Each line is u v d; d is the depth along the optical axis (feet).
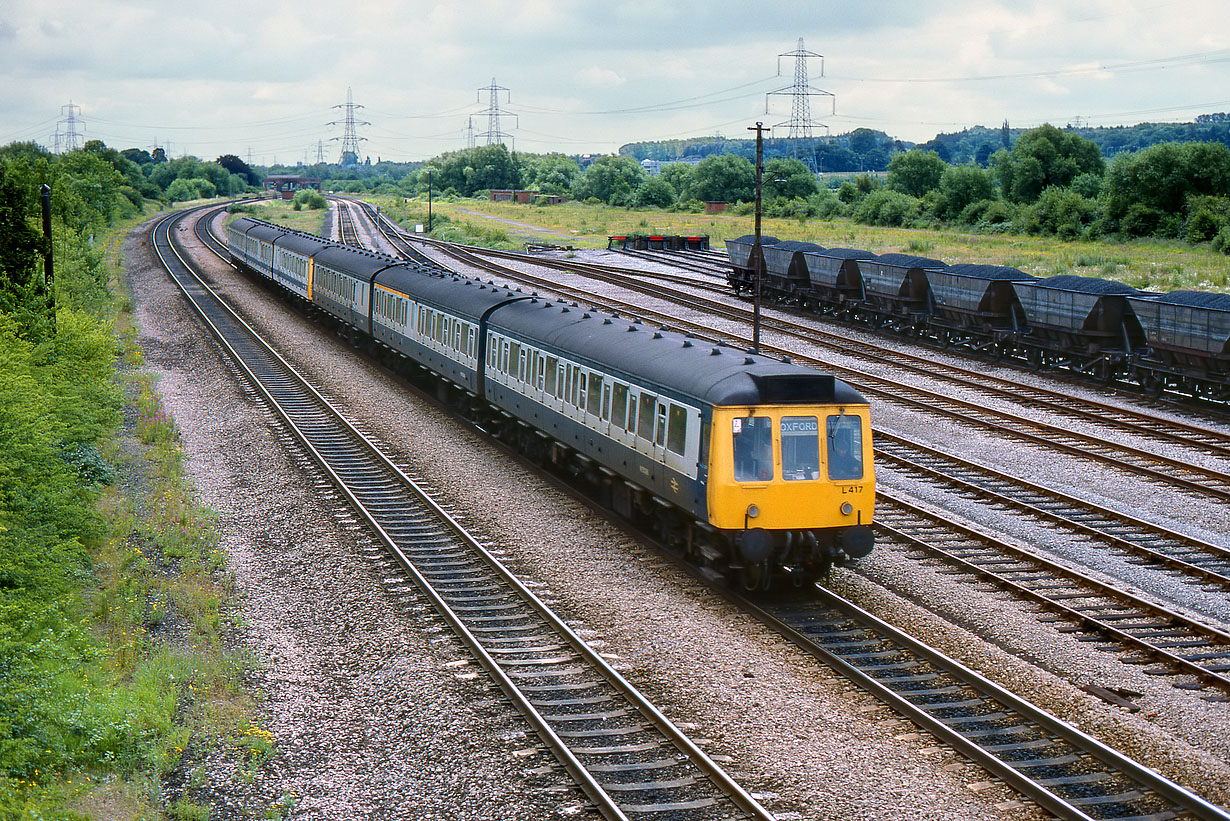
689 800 41.34
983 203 421.18
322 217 547.49
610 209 620.90
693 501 64.85
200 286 238.27
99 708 46.52
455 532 76.84
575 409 84.74
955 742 45.01
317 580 67.46
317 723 48.42
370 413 118.52
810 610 61.93
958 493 86.63
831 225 449.48
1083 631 59.06
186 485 87.61
